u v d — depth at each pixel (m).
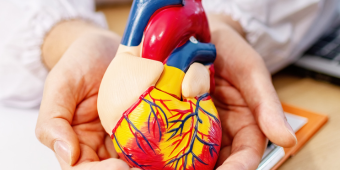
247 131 0.43
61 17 0.61
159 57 0.40
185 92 0.40
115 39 0.53
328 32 0.72
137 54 0.41
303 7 0.61
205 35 0.44
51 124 0.40
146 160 0.38
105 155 0.44
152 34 0.40
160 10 0.41
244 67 0.45
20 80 0.58
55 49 0.58
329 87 0.58
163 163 0.38
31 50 0.58
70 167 0.39
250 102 0.44
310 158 0.45
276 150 0.43
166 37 0.40
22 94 0.58
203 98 0.42
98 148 0.45
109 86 0.40
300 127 0.48
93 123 0.46
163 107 0.39
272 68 0.65
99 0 1.09
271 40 0.60
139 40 0.41
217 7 0.64
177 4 0.41
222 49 0.48
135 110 0.39
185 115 0.40
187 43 0.42
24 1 0.62
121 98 0.39
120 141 0.39
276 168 0.43
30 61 0.58
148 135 0.38
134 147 0.38
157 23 0.40
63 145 0.39
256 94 0.43
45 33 0.59
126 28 0.41
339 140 0.47
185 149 0.39
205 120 0.40
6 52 0.57
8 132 0.52
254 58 0.46
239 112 0.46
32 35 0.58
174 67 0.41
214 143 0.40
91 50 0.48
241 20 0.59
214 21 0.54
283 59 0.63
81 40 0.49
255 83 0.44
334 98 0.55
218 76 0.49
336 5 0.71
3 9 0.60
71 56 0.47
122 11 1.04
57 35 0.58
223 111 0.47
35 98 0.59
